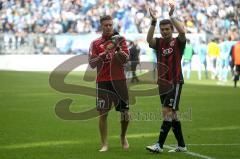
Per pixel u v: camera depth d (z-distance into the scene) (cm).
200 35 7106
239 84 5184
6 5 7781
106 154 1822
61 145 1991
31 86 4672
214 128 2436
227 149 1923
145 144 2023
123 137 1933
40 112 2984
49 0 7869
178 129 1858
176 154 1825
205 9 8031
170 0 1794
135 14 7844
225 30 7769
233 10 8112
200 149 1922
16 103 3431
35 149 1908
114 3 7956
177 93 1794
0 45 6988
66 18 7675
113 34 1886
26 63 6988
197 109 3158
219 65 5841
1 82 5053
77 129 2381
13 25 7550
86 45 7050
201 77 6181
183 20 7838
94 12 7831
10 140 2094
